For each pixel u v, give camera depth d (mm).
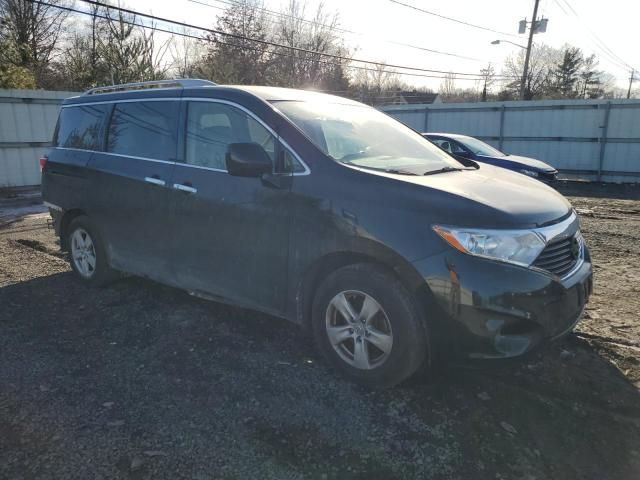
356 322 3146
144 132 4332
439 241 2799
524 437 2719
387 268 3027
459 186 3090
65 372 3363
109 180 4500
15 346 3744
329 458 2535
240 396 3064
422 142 4234
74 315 4312
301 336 3881
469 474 2439
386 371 3021
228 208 3602
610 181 16656
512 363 2820
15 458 2527
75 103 5215
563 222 3133
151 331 3973
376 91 52969
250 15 33188
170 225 4016
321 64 38562
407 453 2574
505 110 18047
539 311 2803
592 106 16547
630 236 7656
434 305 2834
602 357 3602
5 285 5121
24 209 10664
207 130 3844
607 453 2609
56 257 6230
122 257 4562
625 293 4941
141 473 2422
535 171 11625
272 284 3467
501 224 2785
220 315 4266
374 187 3041
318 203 3174
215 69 26797
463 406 2979
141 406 2967
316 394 3086
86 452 2568
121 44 22812
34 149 13562
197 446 2613
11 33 27875
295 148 3350
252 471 2439
